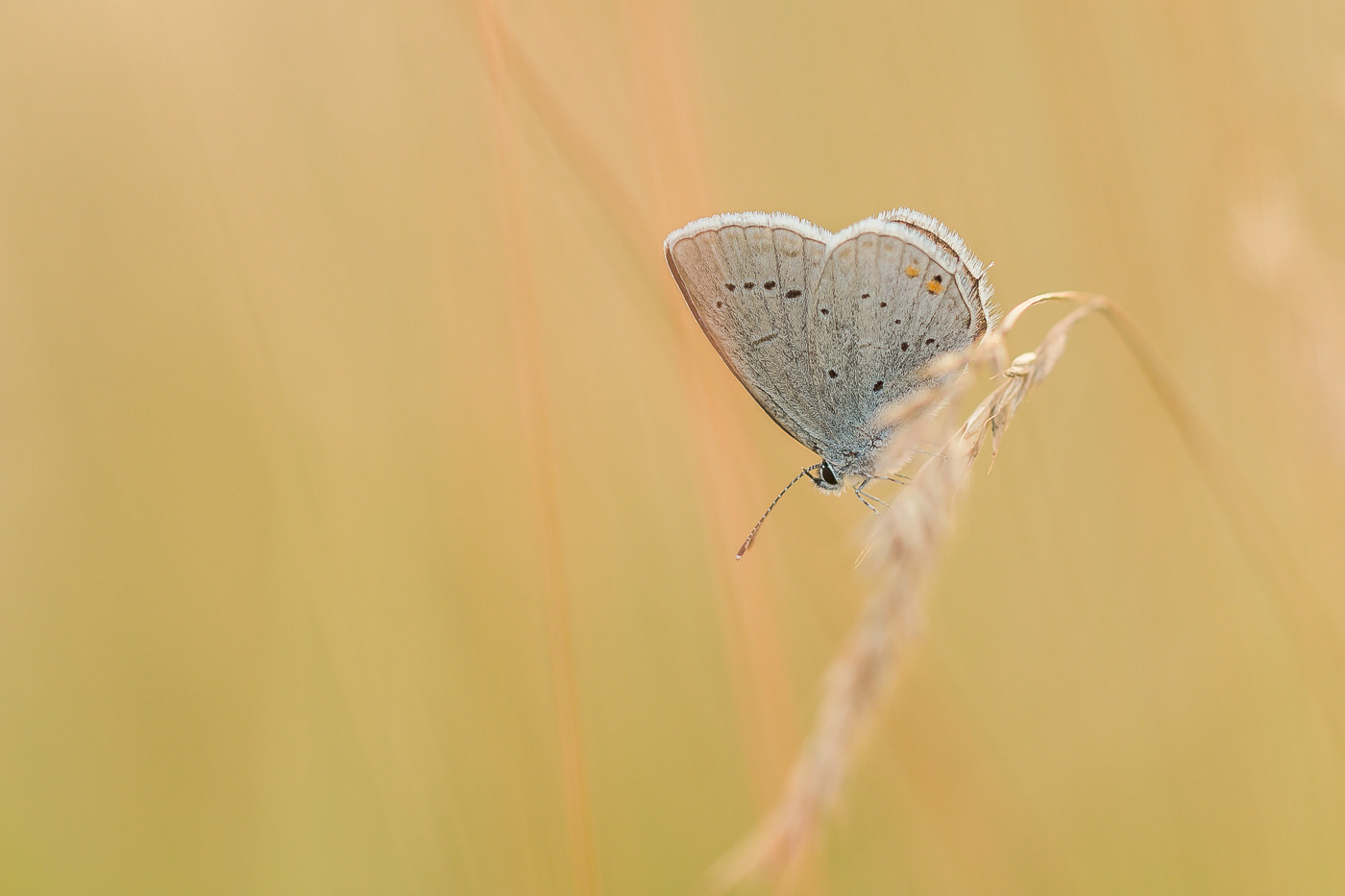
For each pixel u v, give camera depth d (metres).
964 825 0.26
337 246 0.27
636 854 0.27
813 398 0.26
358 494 0.27
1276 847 0.26
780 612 0.27
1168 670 0.27
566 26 0.27
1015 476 0.27
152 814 0.27
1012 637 0.27
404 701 0.27
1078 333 0.27
